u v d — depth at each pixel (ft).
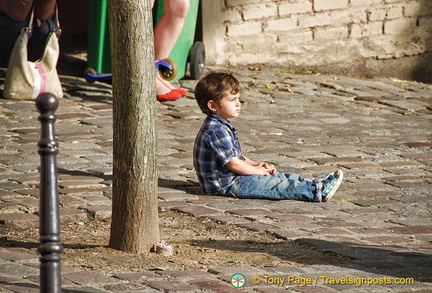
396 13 150.00
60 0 144.56
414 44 152.25
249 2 139.74
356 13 147.23
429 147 93.30
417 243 57.57
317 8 144.56
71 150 85.05
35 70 106.83
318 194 69.21
